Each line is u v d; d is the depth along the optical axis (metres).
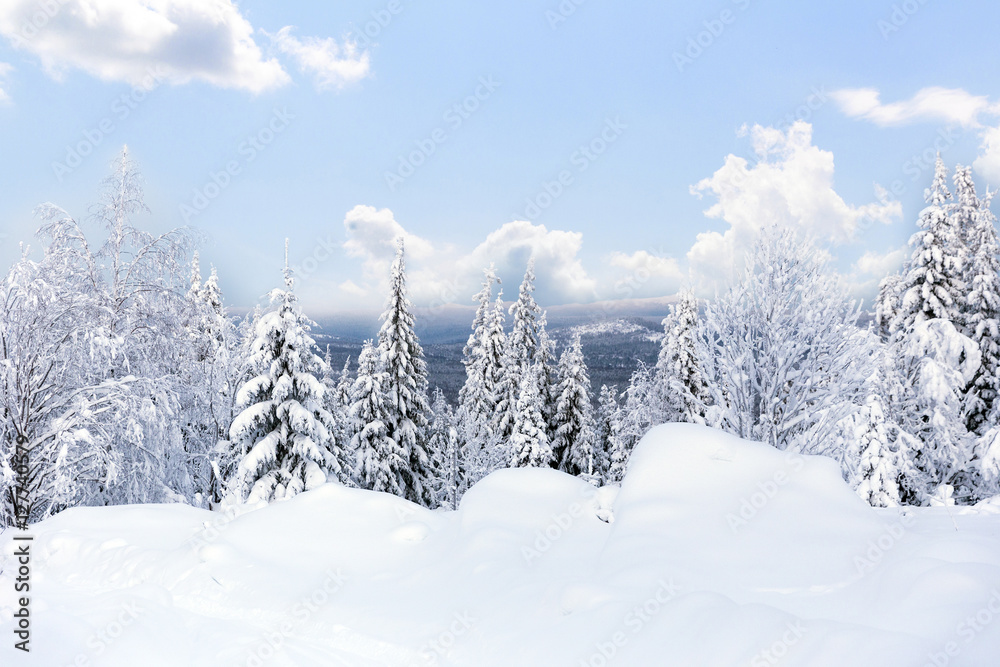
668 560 5.91
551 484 9.08
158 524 9.66
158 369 14.81
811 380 11.34
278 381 16.64
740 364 11.96
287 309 17.05
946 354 19.94
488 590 6.28
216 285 24.92
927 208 21.95
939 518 7.88
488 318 31.70
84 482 12.93
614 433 32.69
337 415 25.84
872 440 17.34
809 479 7.14
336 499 9.58
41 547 8.50
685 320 22.62
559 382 32.31
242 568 7.16
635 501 7.23
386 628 5.77
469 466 25.52
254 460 15.77
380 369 24.14
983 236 21.61
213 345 18.08
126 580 7.34
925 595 4.28
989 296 20.80
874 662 3.53
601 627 4.86
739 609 4.47
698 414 22.56
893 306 25.11
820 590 5.22
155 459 13.96
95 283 13.96
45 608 5.28
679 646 4.27
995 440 17.03
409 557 7.80
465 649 5.25
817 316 11.26
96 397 12.97
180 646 5.15
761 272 12.09
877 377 11.99
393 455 22.83
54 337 12.95
